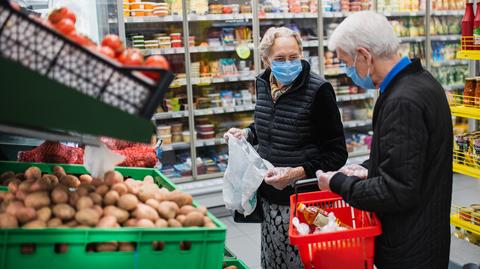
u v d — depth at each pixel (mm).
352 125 5859
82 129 1140
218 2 5277
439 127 1819
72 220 1408
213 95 5273
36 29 1156
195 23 5207
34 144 2676
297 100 2496
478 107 3172
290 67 2422
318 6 5402
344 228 1975
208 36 5250
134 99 1242
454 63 6387
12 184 1597
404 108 1746
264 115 2643
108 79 1219
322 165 2473
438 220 1898
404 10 5926
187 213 1541
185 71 5117
